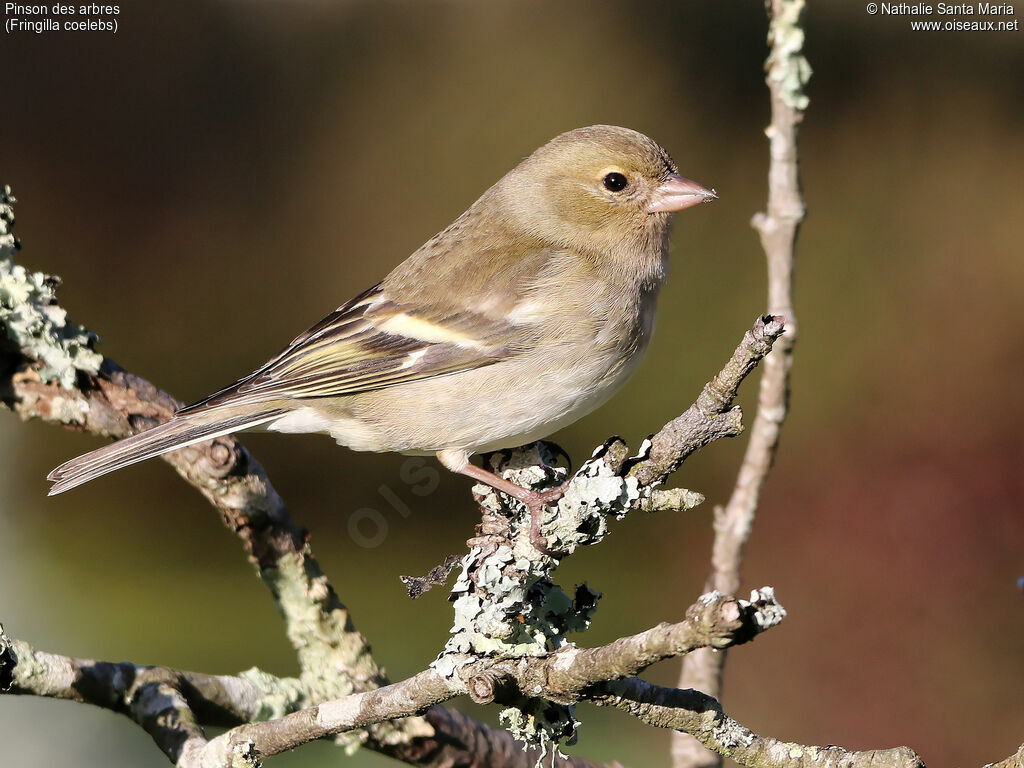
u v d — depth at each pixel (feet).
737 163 60.80
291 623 19.02
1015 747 35.01
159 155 60.59
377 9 63.26
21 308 19.10
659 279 22.57
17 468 53.78
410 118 61.87
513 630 14.19
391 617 45.62
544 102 61.62
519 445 21.88
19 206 58.34
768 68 18.90
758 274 58.18
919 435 43.50
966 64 59.57
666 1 62.75
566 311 21.20
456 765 19.07
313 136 62.13
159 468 55.31
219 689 17.78
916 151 58.59
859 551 39.83
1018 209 56.08
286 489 55.11
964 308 51.88
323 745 34.14
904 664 37.04
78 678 16.44
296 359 21.88
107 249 59.16
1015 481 40.81
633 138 22.70
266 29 63.05
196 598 48.60
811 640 37.96
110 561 51.26
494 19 62.69
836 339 50.83
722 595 11.84
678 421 14.10
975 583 38.96
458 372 21.20
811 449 44.70
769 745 13.76
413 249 60.34
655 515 52.75
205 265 59.93
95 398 19.61
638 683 13.85
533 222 22.72
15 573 49.06
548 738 14.73
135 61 60.90
